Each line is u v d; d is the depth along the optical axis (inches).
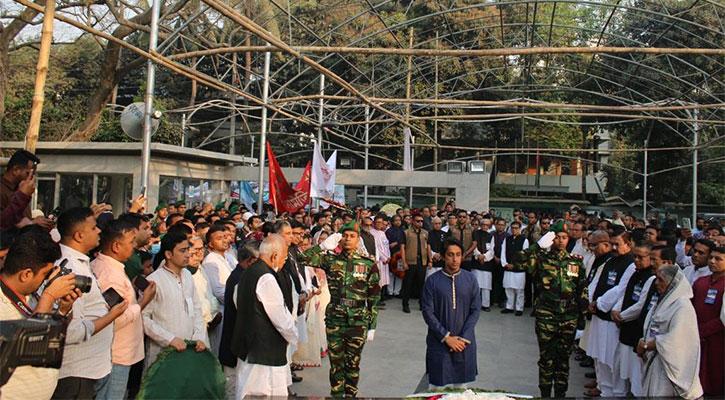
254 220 335.6
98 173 544.4
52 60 949.8
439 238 479.5
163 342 174.1
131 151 531.2
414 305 498.3
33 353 113.0
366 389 261.0
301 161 1230.3
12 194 165.0
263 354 177.5
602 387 252.7
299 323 270.4
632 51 295.6
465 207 645.9
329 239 267.0
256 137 1135.0
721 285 199.3
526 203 1305.4
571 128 1183.6
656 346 183.5
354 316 227.8
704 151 1127.6
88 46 1076.5
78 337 136.9
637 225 469.7
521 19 617.6
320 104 683.4
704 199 1177.4
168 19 472.4
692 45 603.2
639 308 219.5
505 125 1185.4
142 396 156.9
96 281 154.2
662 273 188.9
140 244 203.8
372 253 430.6
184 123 762.2
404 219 529.3
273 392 179.5
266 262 187.3
